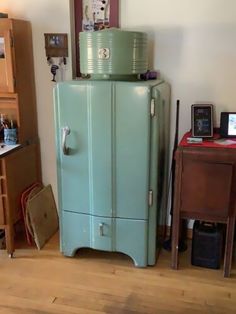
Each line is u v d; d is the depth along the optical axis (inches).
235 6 95.0
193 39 99.8
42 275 94.6
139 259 97.6
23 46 103.0
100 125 89.8
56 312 80.7
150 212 94.1
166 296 86.2
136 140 89.0
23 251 105.9
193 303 83.7
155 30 101.6
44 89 110.8
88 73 93.2
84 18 105.0
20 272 95.8
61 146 94.6
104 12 103.3
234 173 84.7
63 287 89.5
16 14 106.0
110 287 89.6
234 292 87.8
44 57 107.9
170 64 103.1
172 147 109.4
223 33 97.6
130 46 88.0
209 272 95.9
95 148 91.9
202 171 86.0
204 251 96.6
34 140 113.2
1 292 87.5
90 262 100.8
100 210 96.2
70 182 97.0
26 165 108.9
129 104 86.9
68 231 101.1
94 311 81.0
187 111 105.4
